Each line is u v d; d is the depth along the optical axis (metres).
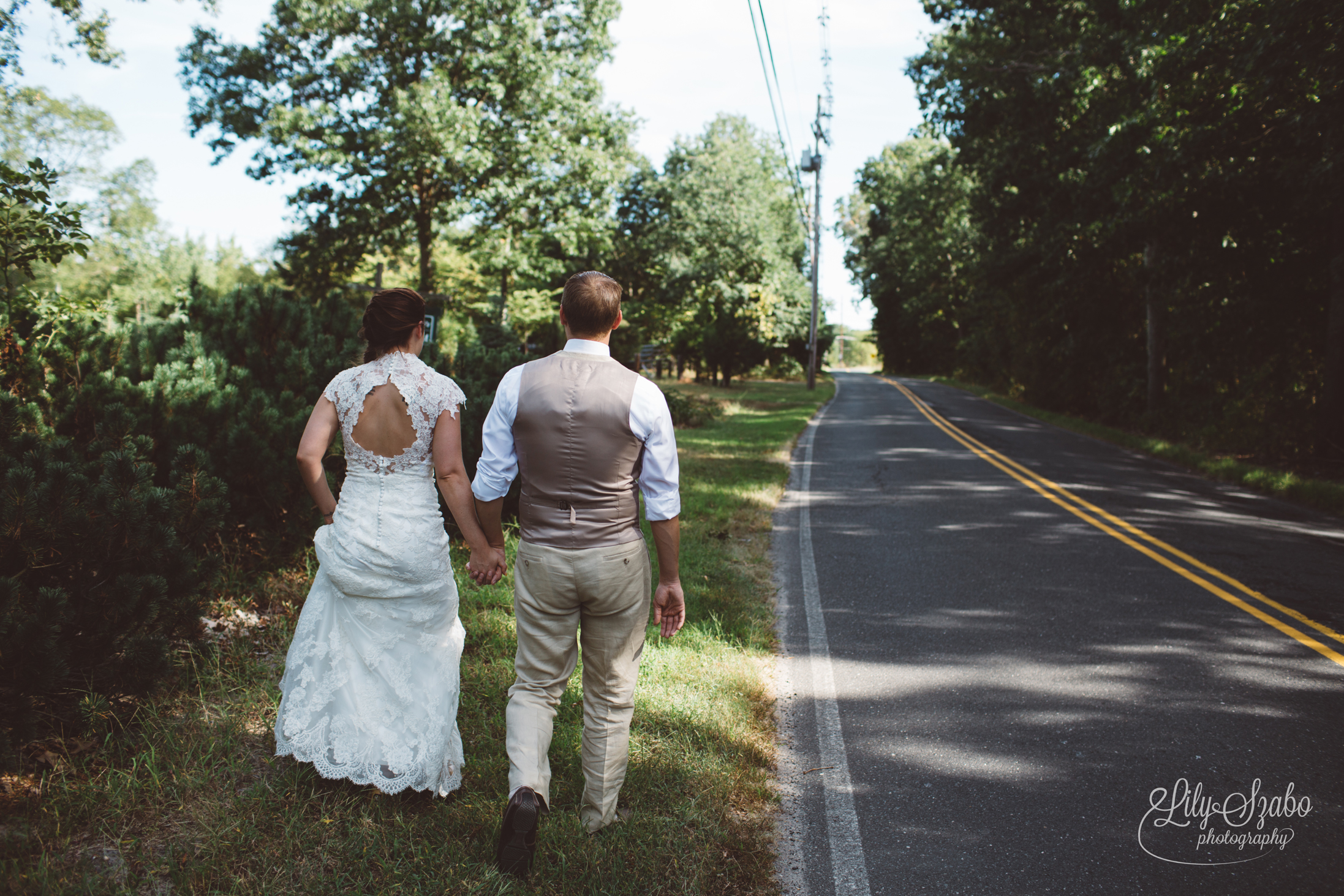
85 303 6.09
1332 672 4.70
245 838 2.64
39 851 2.50
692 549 7.10
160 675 3.21
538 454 2.63
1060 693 4.41
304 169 22.80
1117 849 3.02
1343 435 14.11
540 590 2.68
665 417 2.69
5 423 3.75
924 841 3.07
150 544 3.28
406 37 22.95
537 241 25.52
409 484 2.77
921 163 44.41
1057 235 20.20
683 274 42.44
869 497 10.58
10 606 2.72
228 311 6.44
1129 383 21.91
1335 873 2.88
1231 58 12.94
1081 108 18.52
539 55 23.02
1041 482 11.80
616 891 2.57
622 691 2.85
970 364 48.72
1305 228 14.52
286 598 4.76
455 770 3.00
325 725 2.84
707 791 3.22
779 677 4.64
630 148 27.92
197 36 22.98
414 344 2.90
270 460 4.84
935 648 5.10
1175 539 8.12
